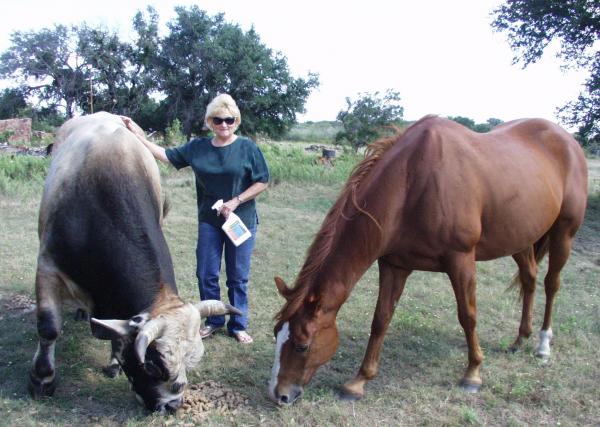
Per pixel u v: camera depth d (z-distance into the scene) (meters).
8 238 6.88
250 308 5.11
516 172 3.81
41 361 3.36
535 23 12.66
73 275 3.50
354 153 17.66
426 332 4.71
